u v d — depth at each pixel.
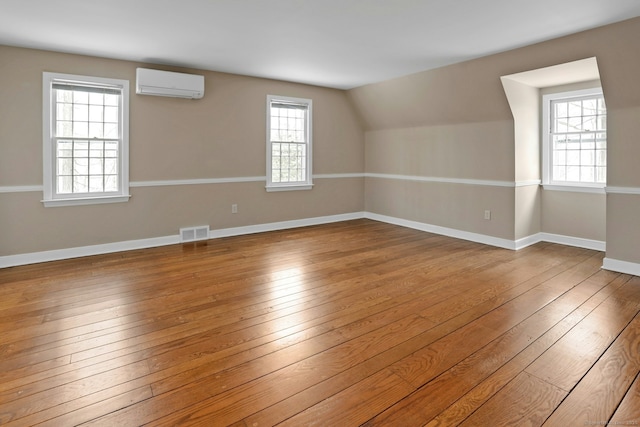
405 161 6.20
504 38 3.70
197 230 5.26
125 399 1.84
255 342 2.41
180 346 2.36
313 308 2.95
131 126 4.66
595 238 4.71
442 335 2.50
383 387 1.94
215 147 5.30
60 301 3.06
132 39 3.78
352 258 4.38
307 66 4.86
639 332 2.51
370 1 2.88
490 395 1.87
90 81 4.33
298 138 6.14
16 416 1.71
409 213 6.21
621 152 3.66
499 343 2.38
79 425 1.66
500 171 4.87
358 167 6.94
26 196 4.10
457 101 5.05
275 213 5.98
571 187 4.84
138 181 4.76
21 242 4.10
